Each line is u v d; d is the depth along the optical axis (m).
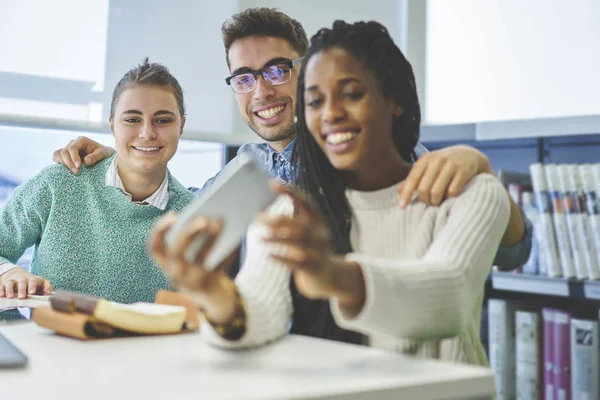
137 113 1.82
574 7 2.46
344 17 2.77
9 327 1.02
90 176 1.91
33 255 1.98
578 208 2.05
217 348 0.87
